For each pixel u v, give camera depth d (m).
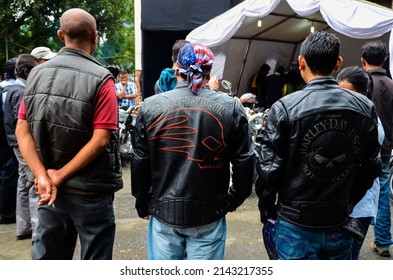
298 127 1.85
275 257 2.12
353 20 5.98
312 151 1.86
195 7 9.34
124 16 18.97
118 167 2.30
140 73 10.48
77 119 2.03
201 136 1.95
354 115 1.85
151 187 2.21
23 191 3.79
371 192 2.73
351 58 9.17
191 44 2.03
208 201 1.99
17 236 3.87
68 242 2.27
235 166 2.06
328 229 1.94
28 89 2.12
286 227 1.97
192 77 1.97
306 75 1.98
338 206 1.93
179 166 1.98
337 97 1.87
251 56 9.49
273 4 6.27
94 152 2.04
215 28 6.83
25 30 18.38
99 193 2.17
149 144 2.02
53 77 2.07
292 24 8.45
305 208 1.92
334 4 6.11
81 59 2.12
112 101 2.08
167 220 2.01
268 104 8.50
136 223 4.30
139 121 2.05
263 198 2.04
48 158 2.12
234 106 2.02
